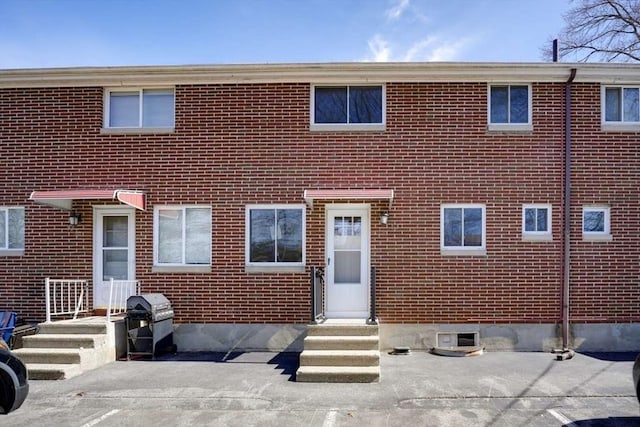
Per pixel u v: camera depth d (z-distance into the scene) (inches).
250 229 386.0
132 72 384.8
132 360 345.4
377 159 381.7
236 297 379.2
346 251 386.3
